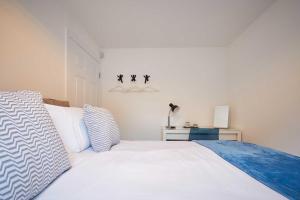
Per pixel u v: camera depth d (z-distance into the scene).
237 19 2.49
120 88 3.55
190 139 3.06
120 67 3.57
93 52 3.13
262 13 2.33
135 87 3.55
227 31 2.87
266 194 0.71
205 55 3.52
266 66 2.27
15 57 1.41
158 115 3.52
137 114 3.53
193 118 3.50
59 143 0.89
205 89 3.51
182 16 2.39
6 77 1.33
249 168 0.98
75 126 1.41
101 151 1.40
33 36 1.61
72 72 2.29
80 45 2.54
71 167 0.99
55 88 1.93
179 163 1.11
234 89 3.21
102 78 3.54
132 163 1.09
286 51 1.91
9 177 0.55
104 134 1.43
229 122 3.37
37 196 0.68
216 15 2.37
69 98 2.20
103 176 0.88
